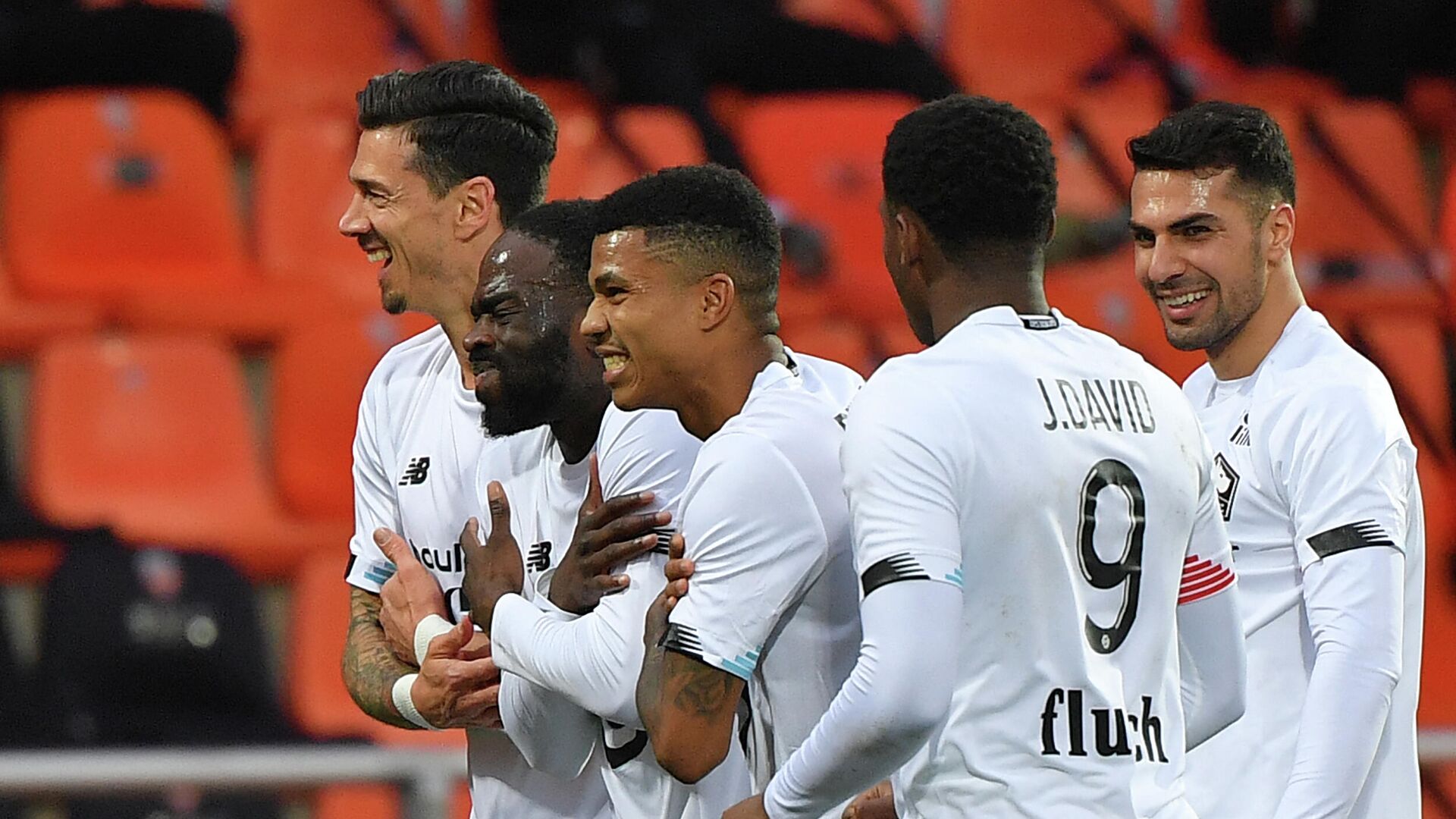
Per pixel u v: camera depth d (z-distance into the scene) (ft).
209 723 61.41
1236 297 34.99
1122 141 86.33
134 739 60.13
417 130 35.53
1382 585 32.40
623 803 32.65
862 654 26.45
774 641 29.78
